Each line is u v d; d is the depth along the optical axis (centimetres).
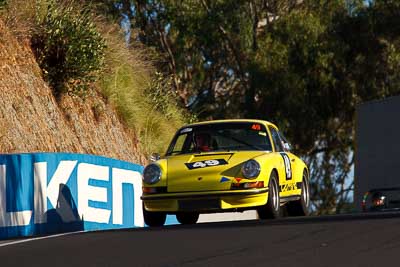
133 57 8575
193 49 13600
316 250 3011
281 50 13588
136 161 7750
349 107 14088
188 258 2995
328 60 13725
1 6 6581
